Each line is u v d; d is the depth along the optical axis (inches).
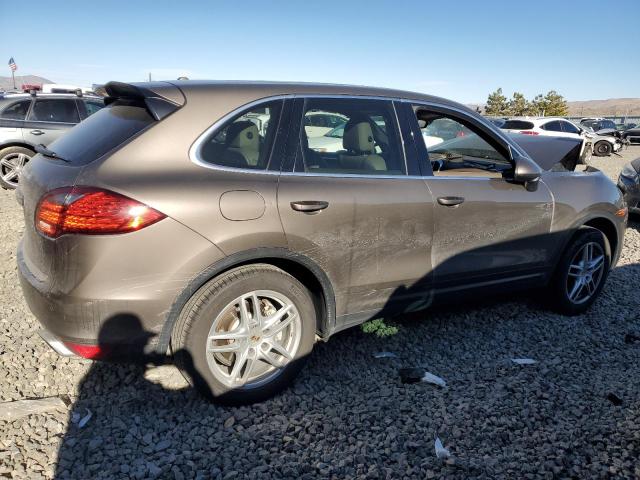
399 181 132.9
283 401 122.1
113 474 97.7
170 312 106.3
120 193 100.3
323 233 119.6
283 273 117.8
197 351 110.3
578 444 109.8
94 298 100.4
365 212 124.9
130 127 110.3
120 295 101.3
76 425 110.7
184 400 120.3
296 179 118.4
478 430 114.1
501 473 101.2
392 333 157.9
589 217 170.9
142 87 112.9
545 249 163.2
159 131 108.1
